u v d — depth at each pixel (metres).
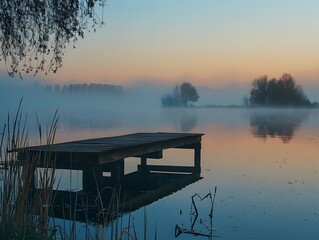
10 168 3.51
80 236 5.82
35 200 3.67
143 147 11.95
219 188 10.89
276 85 97.88
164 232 6.87
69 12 5.27
